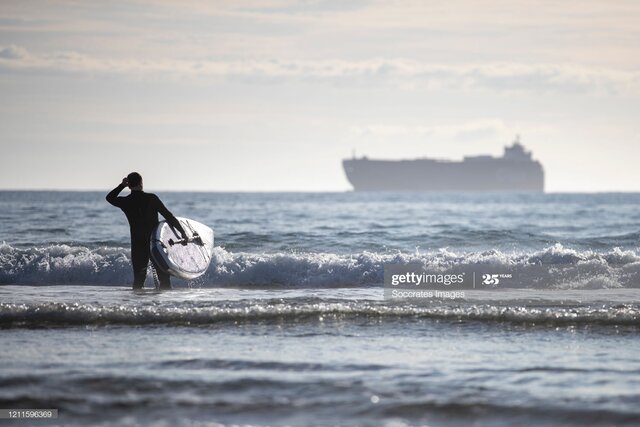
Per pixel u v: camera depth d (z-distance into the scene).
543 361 28.89
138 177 46.69
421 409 23.36
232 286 52.19
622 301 43.06
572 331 34.59
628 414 22.86
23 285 52.53
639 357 29.66
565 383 25.92
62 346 31.03
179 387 25.42
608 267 55.22
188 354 29.75
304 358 29.19
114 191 46.19
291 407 23.56
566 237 89.81
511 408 23.42
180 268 46.81
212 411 23.25
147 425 22.09
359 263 55.38
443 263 56.28
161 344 31.47
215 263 54.34
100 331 34.09
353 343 31.92
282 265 54.62
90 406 23.61
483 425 22.22
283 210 178.00
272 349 30.70
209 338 32.75
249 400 24.17
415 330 34.56
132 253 46.94
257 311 37.06
